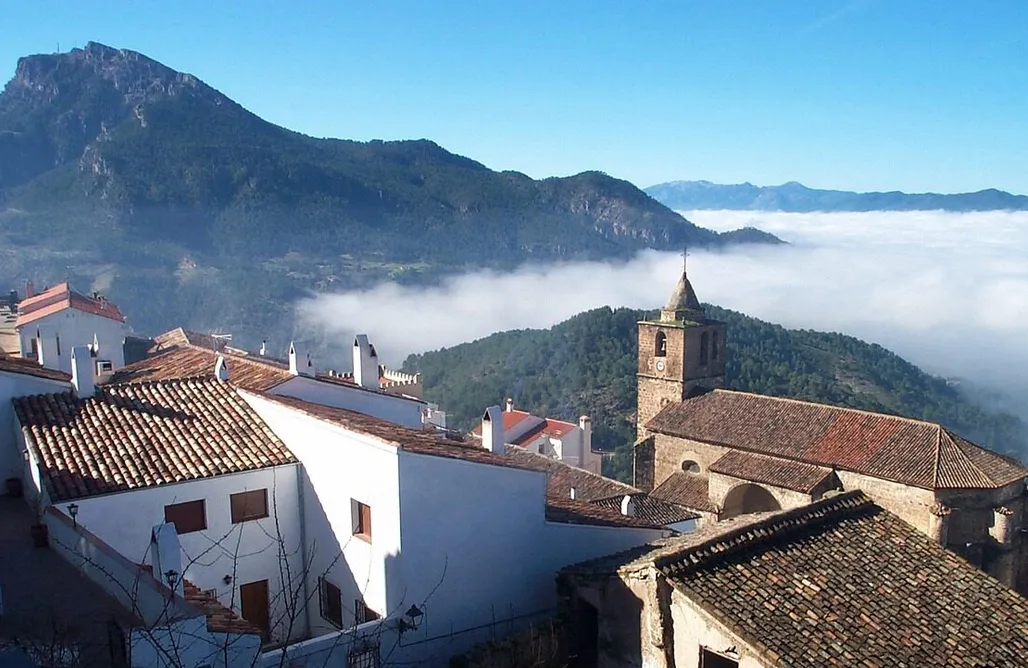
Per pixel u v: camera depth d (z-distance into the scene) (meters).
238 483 26.05
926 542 25.89
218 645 16.70
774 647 19.14
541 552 26.72
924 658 20.02
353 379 39.34
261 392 30.25
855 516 26.62
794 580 22.23
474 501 24.88
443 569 24.34
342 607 26.02
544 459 50.34
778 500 46.19
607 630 23.17
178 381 30.81
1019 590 44.16
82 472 24.25
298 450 27.42
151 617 17.70
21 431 26.94
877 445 45.66
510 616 25.92
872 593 22.44
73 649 16.30
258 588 26.62
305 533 27.45
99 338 58.03
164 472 24.98
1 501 27.14
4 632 17.08
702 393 58.22
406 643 23.39
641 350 61.31
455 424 103.44
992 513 42.44
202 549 25.33
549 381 105.88
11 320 73.56
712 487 49.28
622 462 86.75
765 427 50.94
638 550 26.53
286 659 20.45
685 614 21.00
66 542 22.03
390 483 23.36
